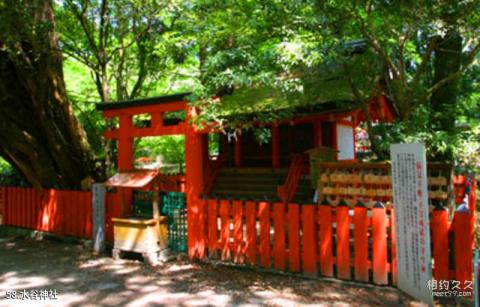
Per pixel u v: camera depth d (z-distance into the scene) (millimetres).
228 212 5652
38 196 8148
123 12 10023
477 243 5777
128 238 6055
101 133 10383
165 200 6535
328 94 5402
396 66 5289
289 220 5082
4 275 5465
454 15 4152
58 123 7719
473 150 4527
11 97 7457
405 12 4141
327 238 4797
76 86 11914
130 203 6723
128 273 5449
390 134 4867
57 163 7941
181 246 6297
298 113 5695
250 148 12211
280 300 4305
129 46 10977
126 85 11641
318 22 4281
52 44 7227
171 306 4230
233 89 6395
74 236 7469
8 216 8742
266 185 10328
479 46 4441
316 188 5977
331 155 6551
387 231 4680
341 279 4711
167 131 6176
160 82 12438
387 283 4445
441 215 4121
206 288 4773
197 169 5957
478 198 7684
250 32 4898
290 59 4070
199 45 7848
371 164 5031
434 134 4562
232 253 5621
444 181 4711
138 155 14383
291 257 5066
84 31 10523
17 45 6672
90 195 7215
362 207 4555
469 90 6012
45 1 7070
